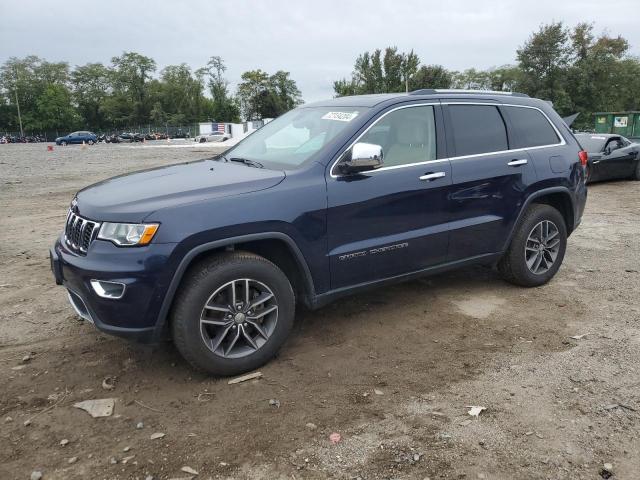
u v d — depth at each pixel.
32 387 3.51
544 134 5.36
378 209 4.10
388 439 2.94
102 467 2.73
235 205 3.50
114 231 3.31
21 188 13.96
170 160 25.03
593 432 2.98
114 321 3.32
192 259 3.37
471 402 3.29
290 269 4.05
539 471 2.68
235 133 75.00
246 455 2.82
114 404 3.31
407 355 3.94
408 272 4.42
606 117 31.86
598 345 4.04
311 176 3.85
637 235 7.77
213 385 3.54
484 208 4.77
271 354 3.76
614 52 51.56
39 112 104.50
